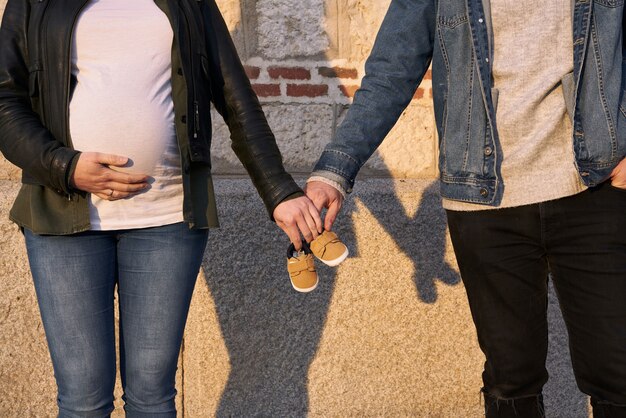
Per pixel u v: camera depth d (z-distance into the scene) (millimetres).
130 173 1996
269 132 2215
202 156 2096
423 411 3361
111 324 2094
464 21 2049
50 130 1986
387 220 3229
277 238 3133
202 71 2125
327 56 3289
